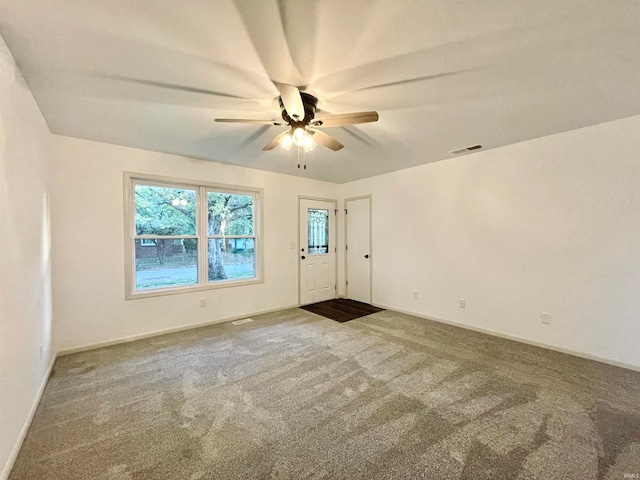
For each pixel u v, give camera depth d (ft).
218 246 13.42
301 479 4.61
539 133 9.49
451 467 4.83
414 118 8.20
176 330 11.87
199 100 7.08
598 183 8.80
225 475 4.69
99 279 10.22
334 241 17.97
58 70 5.77
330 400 6.84
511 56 5.42
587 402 6.66
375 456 5.09
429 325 12.53
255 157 12.25
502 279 10.99
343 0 4.10
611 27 4.66
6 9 4.17
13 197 5.38
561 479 4.57
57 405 6.65
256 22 4.52
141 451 5.21
